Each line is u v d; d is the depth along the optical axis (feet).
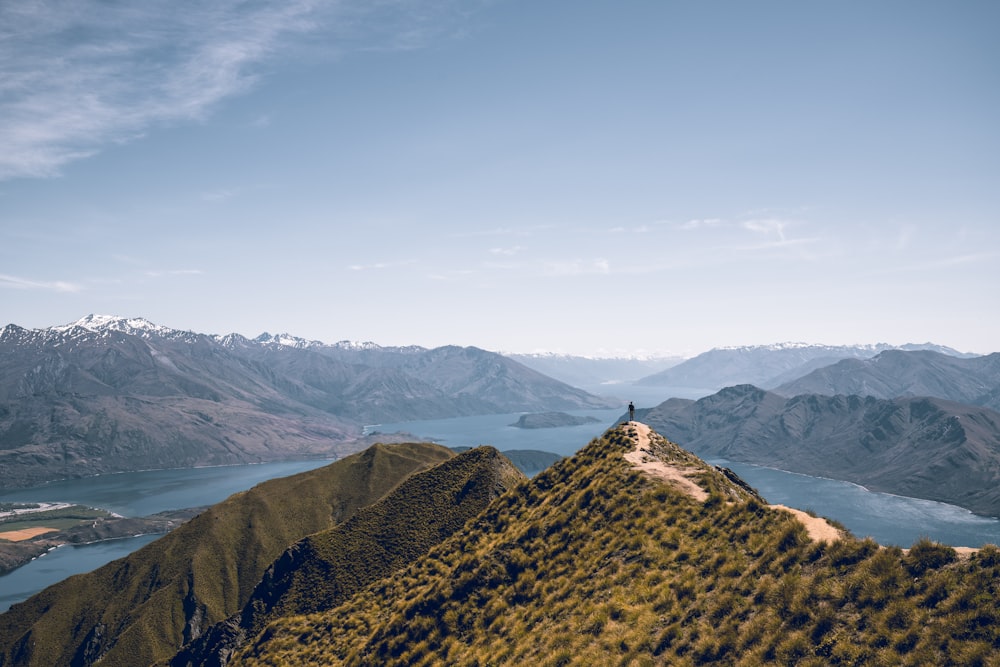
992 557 74.13
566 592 115.14
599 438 186.91
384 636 133.39
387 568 336.49
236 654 184.85
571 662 92.84
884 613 74.95
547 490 172.65
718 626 87.25
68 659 640.99
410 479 410.31
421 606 134.31
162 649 601.21
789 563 92.63
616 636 94.68
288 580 349.82
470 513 356.59
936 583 74.79
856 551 87.10
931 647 68.08
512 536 148.25
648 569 109.50
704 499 129.59
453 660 112.47
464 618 124.36
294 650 163.12
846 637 74.74
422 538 350.84
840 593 81.25
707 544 110.42
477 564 140.67
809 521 104.06
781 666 75.25
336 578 341.00
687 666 82.53
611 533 127.65
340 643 152.25
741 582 94.12
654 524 123.85
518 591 124.98
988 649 64.34
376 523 374.02
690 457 171.12
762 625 82.89
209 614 635.25
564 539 135.13
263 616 331.77
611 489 144.05
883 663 69.00
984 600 69.46
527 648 103.19
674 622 92.63
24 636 655.76
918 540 82.69
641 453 164.45
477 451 409.69
